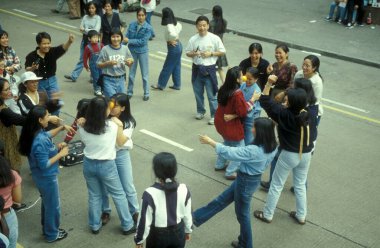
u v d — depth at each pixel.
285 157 5.58
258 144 4.99
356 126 9.10
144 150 7.88
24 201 6.41
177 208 4.15
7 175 4.34
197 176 7.12
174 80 10.62
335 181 7.08
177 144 8.12
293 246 5.63
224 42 14.48
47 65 7.69
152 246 4.25
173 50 10.10
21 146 5.06
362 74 12.16
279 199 6.59
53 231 5.52
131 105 9.75
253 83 6.80
